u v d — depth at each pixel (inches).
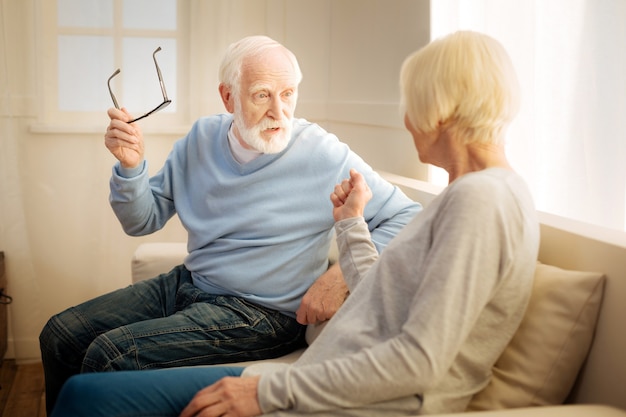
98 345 68.6
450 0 88.7
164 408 50.8
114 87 126.3
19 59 123.7
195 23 126.2
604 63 64.5
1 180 125.0
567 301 49.4
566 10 69.6
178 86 128.4
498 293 47.1
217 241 80.0
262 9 132.6
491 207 45.0
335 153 79.4
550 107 72.1
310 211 78.2
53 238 129.6
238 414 46.9
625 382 46.1
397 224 76.3
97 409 49.7
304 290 77.4
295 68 77.9
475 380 49.0
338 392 45.5
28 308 129.0
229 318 73.4
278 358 75.2
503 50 50.6
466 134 49.9
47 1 123.6
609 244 48.9
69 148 127.5
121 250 131.3
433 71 49.6
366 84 115.1
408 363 44.1
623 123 63.6
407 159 100.2
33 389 115.2
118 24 125.4
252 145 76.5
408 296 48.4
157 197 85.8
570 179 69.0
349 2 123.2
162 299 83.1
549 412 42.8
